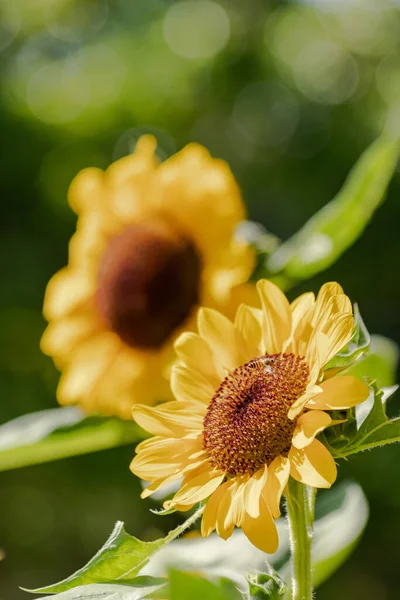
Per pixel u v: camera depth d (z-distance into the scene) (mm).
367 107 2535
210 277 833
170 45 2635
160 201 857
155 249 852
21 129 2264
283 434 661
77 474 2043
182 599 613
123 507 2023
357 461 1853
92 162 2344
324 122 2494
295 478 590
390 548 1885
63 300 883
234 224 830
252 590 612
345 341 607
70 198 896
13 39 2578
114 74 2533
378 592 1883
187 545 731
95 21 2691
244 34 2674
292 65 2664
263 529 596
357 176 789
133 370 864
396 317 2039
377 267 2049
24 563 2105
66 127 2371
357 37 2738
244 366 682
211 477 659
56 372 2029
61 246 2182
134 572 635
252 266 803
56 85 2486
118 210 870
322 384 608
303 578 629
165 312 856
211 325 696
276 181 2375
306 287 2004
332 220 794
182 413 684
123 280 863
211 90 2570
